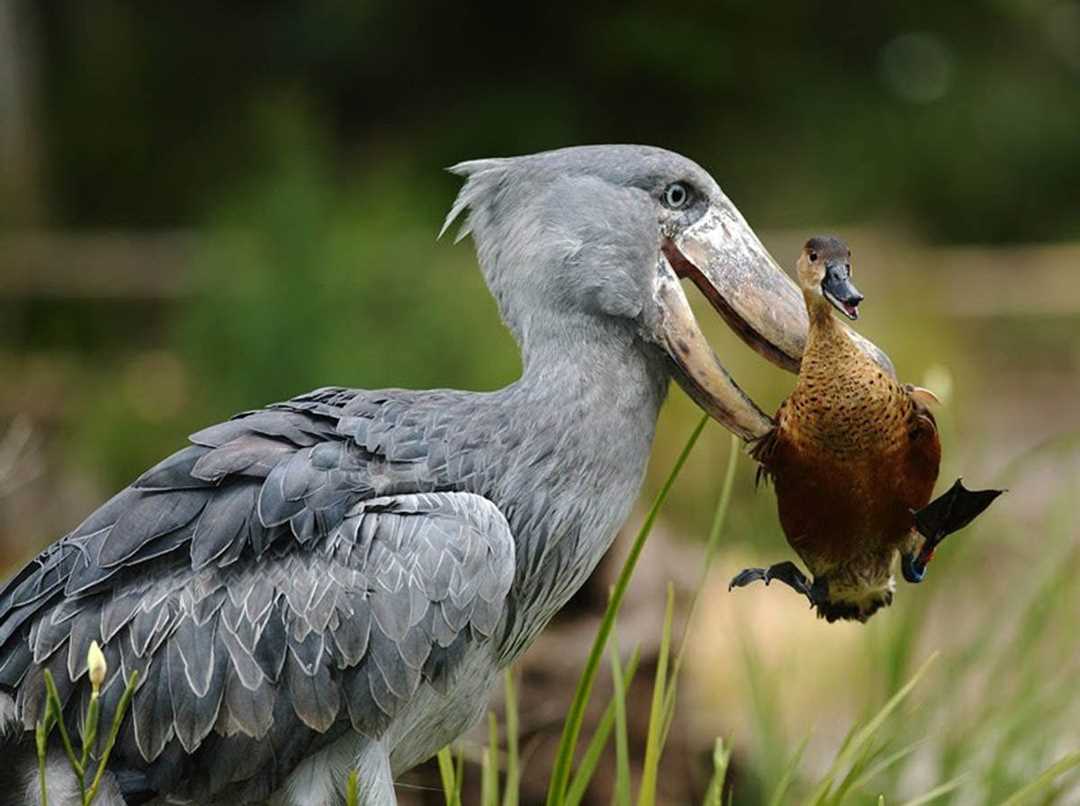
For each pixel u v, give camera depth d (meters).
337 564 6.47
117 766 6.48
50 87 29.31
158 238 23.83
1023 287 25.23
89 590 6.43
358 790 6.54
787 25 32.31
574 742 6.94
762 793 8.89
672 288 7.02
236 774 6.49
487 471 6.83
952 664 9.15
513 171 7.20
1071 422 22.62
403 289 16.14
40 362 20.75
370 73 30.98
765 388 17.34
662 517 14.27
